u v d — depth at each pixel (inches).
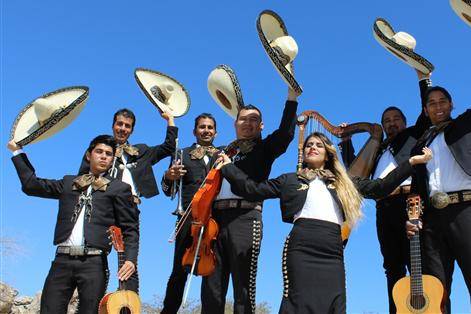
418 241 253.0
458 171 250.1
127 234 278.4
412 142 315.0
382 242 311.4
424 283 245.1
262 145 287.4
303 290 234.7
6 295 586.2
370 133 317.4
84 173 295.7
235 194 268.1
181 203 322.7
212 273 276.7
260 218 282.5
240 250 273.0
